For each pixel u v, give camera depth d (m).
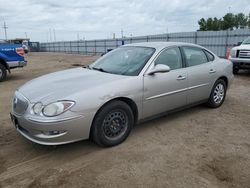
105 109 3.49
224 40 23.73
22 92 3.63
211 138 4.05
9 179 2.96
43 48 60.53
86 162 3.33
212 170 3.12
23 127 3.41
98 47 42.19
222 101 5.73
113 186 2.82
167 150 3.63
